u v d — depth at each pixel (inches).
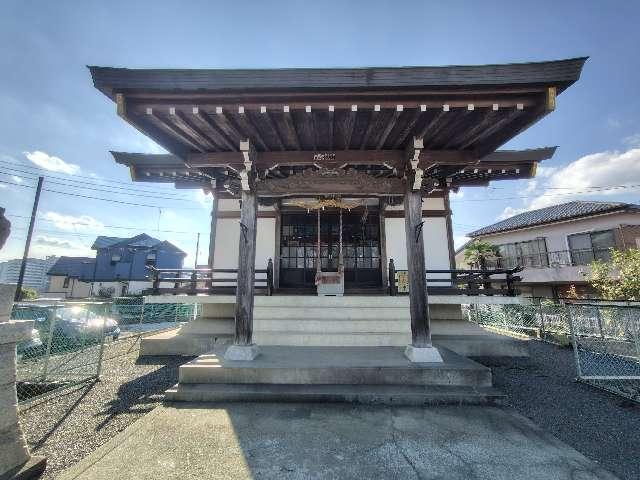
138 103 164.2
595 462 106.2
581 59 150.3
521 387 188.1
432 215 357.4
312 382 171.8
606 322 317.4
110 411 155.3
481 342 265.0
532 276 746.8
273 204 346.3
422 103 162.7
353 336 240.8
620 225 626.8
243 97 162.1
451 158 211.9
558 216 733.3
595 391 180.7
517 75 153.0
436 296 274.1
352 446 115.8
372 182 212.8
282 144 206.5
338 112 171.6
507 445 116.6
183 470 101.6
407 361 186.9
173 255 1272.1
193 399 160.2
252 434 125.1
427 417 140.6
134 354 279.4
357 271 360.2
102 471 101.1
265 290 343.6
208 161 216.2
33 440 125.7
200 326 295.3
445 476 97.8
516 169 292.4
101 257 1160.2
